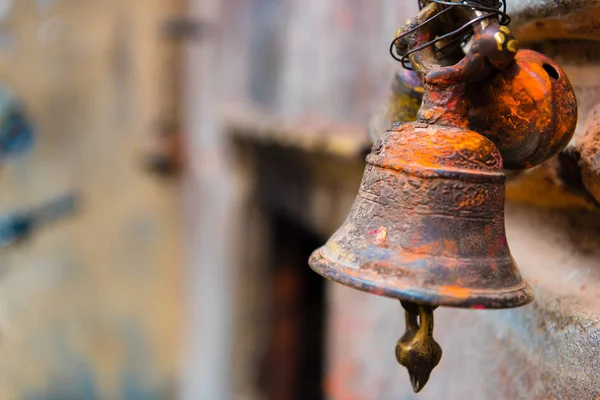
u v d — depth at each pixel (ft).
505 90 2.03
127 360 7.88
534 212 2.48
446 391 2.70
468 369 2.59
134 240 7.77
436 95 2.02
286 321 5.86
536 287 2.32
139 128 7.42
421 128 2.01
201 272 6.89
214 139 6.38
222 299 6.22
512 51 1.98
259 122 4.83
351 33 3.70
